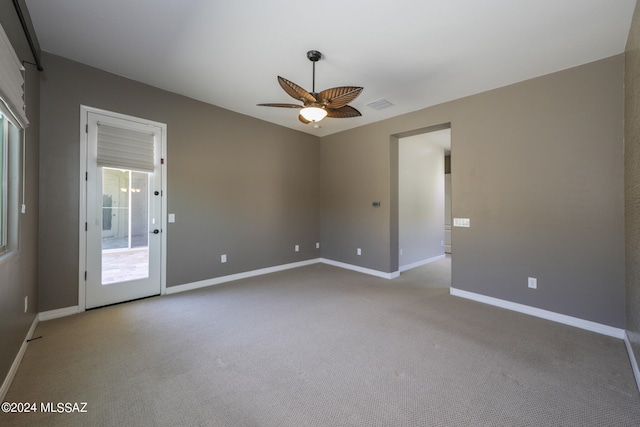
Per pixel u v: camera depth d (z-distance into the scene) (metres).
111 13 2.23
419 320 2.98
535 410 1.67
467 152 3.70
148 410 1.65
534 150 3.16
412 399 1.76
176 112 3.78
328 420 1.59
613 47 2.57
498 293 3.43
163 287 3.72
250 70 3.12
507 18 2.22
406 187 5.61
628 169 2.44
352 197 5.28
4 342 1.78
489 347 2.42
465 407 1.70
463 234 3.74
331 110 2.91
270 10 2.16
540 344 2.48
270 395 1.79
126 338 2.51
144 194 3.54
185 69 3.12
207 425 1.54
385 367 2.11
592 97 2.81
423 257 6.11
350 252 5.33
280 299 3.61
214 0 2.07
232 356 2.25
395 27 2.35
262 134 4.84
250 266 4.72
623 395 1.81
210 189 4.16
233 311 3.19
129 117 3.36
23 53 2.20
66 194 2.95
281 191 5.18
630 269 2.37
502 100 3.40
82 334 2.57
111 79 3.22
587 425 1.56
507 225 3.36
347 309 3.28
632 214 2.28
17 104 1.85
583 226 2.85
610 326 2.69
